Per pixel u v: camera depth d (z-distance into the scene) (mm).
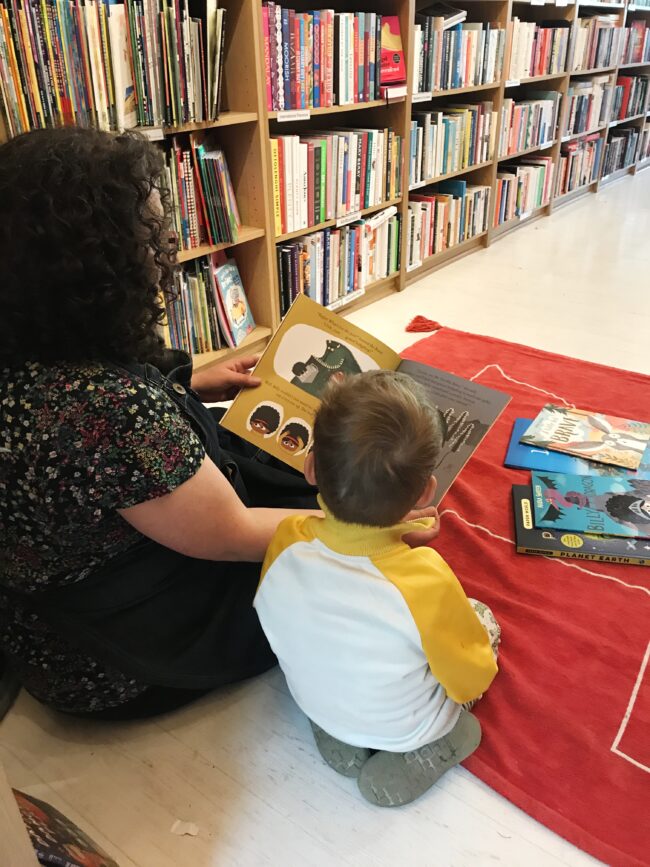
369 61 2568
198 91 1936
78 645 963
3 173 719
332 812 1003
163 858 946
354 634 873
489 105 3453
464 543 1471
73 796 1032
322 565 887
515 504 1551
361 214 2744
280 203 2379
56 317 760
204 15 1900
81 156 736
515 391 2121
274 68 2193
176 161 1968
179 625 1043
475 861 936
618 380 2164
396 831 975
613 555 1390
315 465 877
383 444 819
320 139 2492
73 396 777
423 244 3230
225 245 2197
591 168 4879
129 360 872
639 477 1615
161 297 928
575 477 1624
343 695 926
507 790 1008
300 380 1338
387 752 1010
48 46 1568
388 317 2846
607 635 1235
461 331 2598
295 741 1112
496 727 1093
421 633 853
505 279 3273
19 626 983
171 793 1034
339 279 2756
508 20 3365
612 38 4578
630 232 4020
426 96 2936
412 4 2678
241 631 1112
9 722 1158
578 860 930
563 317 2783
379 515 851
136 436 795
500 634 1240
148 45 1760
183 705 1175
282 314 2551
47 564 889
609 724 1082
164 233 846
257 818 996
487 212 3703
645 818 958
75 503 798
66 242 719
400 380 897
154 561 992
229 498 928
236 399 1304
